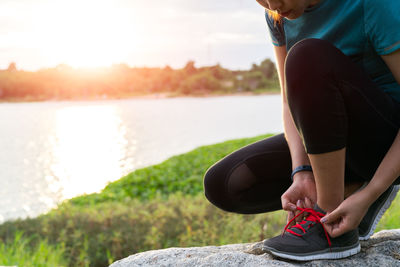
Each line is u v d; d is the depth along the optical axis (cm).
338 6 147
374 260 151
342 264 148
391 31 134
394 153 138
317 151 135
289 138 172
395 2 133
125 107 5653
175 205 505
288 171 187
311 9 153
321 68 131
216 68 10869
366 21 140
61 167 1209
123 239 414
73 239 416
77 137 2052
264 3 150
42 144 1800
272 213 433
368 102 138
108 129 2427
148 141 1808
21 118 3712
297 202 157
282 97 186
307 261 149
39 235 426
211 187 186
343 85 133
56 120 3391
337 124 133
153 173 865
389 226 362
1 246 397
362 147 146
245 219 429
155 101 8012
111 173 1105
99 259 396
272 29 181
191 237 409
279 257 152
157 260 162
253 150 187
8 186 934
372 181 139
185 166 924
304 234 151
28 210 717
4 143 1845
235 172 184
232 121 2773
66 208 510
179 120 2969
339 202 146
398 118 147
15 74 10519
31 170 1157
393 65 139
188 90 10831
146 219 454
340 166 138
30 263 358
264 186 190
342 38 148
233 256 152
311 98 131
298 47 136
